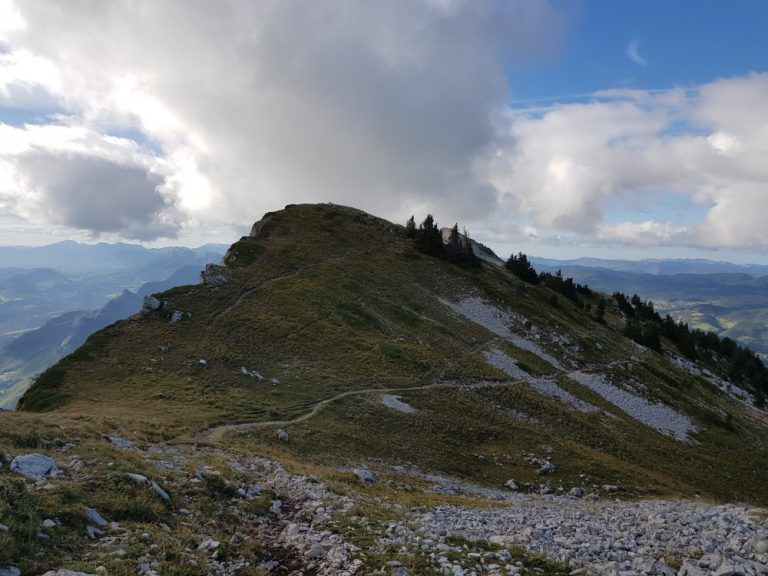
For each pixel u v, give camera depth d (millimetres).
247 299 78062
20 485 14062
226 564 13641
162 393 46156
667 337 161250
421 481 37281
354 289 92375
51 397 42875
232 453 30562
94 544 12602
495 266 153250
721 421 86188
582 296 176250
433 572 13641
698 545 16344
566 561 15203
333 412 48219
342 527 17719
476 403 60281
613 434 64188
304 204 144625
